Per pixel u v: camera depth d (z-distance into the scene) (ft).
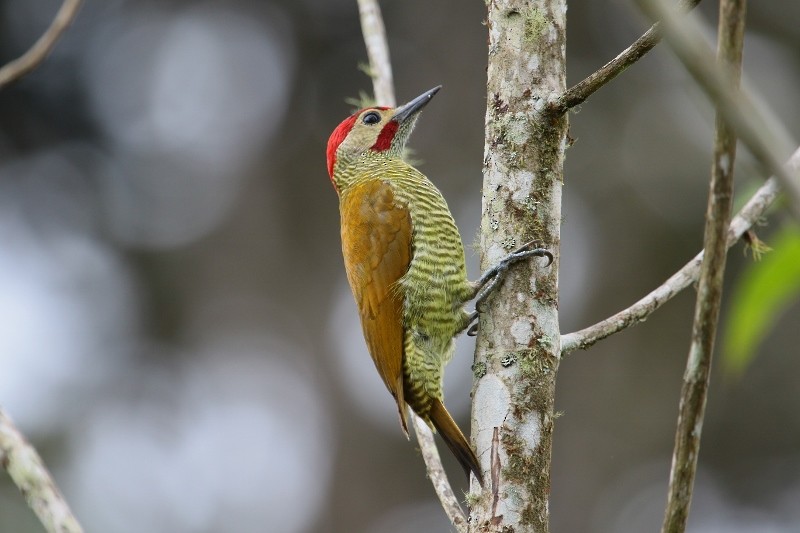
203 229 55.52
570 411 47.09
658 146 48.57
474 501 15.39
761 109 8.04
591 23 50.75
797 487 46.06
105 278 56.44
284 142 54.95
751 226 15.25
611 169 48.80
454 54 52.21
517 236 16.34
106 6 56.54
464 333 22.82
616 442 46.42
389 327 22.40
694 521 46.65
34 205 57.67
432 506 47.73
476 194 50.55
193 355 54.29
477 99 51.62
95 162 57.67
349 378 51.42
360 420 50.26
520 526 14.93
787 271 9.71
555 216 16.46
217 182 55.83
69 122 57.77
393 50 52.90
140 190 56.80
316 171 54.49
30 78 57.06
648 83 49.29
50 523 10.30
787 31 49.39
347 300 52.90
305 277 53.78
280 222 54.54
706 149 48.08
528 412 15.55
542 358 15.84
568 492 46.06
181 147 56.34
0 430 10.90
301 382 52.26
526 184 16.39
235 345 53.67
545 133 16.44
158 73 56.70
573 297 48.42
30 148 58.08
